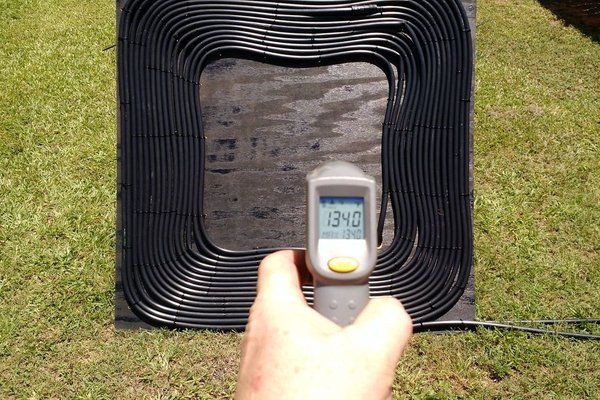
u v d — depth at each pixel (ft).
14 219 3.44
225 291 2.98
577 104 4.42
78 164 3.78
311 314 1.15
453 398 2.71
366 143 3.15
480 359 2.87
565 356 2.87
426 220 3.01
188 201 3.04
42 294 3.10
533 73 4.78
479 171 3.80
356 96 3.18
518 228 3.47
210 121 3.16
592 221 3.53
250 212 3.10
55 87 4.29
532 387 2.77
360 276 1.40
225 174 3.13
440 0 3.09
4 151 3.83
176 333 2.95
